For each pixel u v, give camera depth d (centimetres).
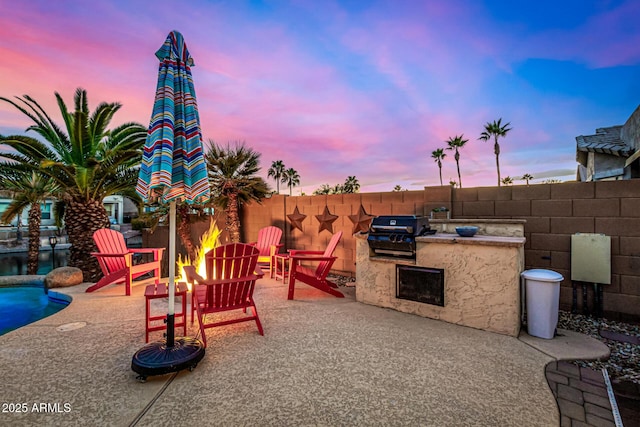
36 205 963
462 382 224
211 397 204
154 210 767
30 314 463
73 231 723
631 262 367
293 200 708
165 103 229
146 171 227
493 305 321
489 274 323
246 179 725
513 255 310
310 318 364
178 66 246
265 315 377
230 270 307
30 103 676
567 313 400
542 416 187
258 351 275
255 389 214
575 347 286
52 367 245
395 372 238
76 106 687
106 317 372
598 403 203
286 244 721
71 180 730
